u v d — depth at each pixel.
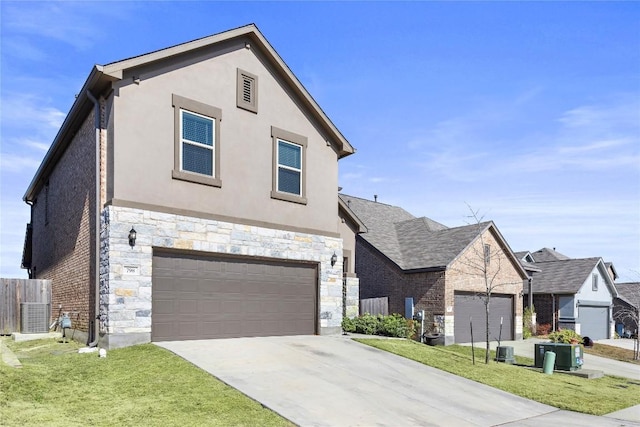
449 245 23.75
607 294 34.66
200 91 13.88
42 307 16.83
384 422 8.32
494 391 11.60
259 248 14.68
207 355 11.18
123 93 12.42
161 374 9.59
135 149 12.47
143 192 12.50
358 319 18.94
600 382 14.95
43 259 19.62
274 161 15.48
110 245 11.74
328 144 17.22
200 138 13.80
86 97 13.10
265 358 11.48
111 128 12.24
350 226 21.05
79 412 7.61
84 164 14.16
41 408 7.62
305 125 16.58
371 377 11.03
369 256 25.31
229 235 14.02
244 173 14.65
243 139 14.75
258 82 15.34
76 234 14.60
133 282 12.01
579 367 16.88
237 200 14.39
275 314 15.11
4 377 8.67
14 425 6.77
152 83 12.95
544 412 10.50
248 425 7.50
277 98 15.82
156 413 7.70
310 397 9.10
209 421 7.53
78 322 13.98
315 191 16.62
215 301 13.71
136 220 12.20
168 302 12.76
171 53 13.13
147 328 12.15
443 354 15.41
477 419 9.28
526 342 25.25
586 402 11.62
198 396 8.53
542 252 44.28
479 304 24.03
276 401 8.64
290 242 15.53
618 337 35.72
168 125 13.13
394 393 10.12
